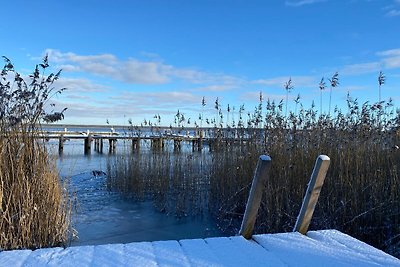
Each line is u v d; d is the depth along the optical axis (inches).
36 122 179.9
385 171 244.5
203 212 333.4
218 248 125.4
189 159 394.6
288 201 251.6
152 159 417.1
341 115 307.9
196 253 120.3
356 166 247.4
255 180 140.0
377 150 265.9
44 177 174.1
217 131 384.2
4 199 163.3
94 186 454.3
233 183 315.3
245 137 354.0
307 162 261.9
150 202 376.2
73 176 521.7
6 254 119.2
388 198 235.9
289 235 140.6
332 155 260.5
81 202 369.4
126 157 449.1
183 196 343.0
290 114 329.1
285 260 114.6
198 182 371.9
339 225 234.5
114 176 440.5
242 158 322.3
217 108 382.6
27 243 162.7
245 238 139.0
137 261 112.8
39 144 178.7
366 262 113.3
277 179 269.4
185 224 300.8
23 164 171.6
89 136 995.9
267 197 254.7
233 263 111.8
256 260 114.3
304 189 254.4
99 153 1003.9
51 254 119.0
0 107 174.9
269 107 339.9
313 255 119.1
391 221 228.5
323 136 291.7
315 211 247.4
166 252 121.0
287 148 285.7
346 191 242.1
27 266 109.0
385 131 290.8
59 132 919.0
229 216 306.8
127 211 338.3
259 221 260.1
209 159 377.7
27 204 165.0
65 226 183.6
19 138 174.9
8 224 161.9
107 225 291.6
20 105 177.2
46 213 170.1
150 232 274.1
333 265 111.0
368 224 232.8
